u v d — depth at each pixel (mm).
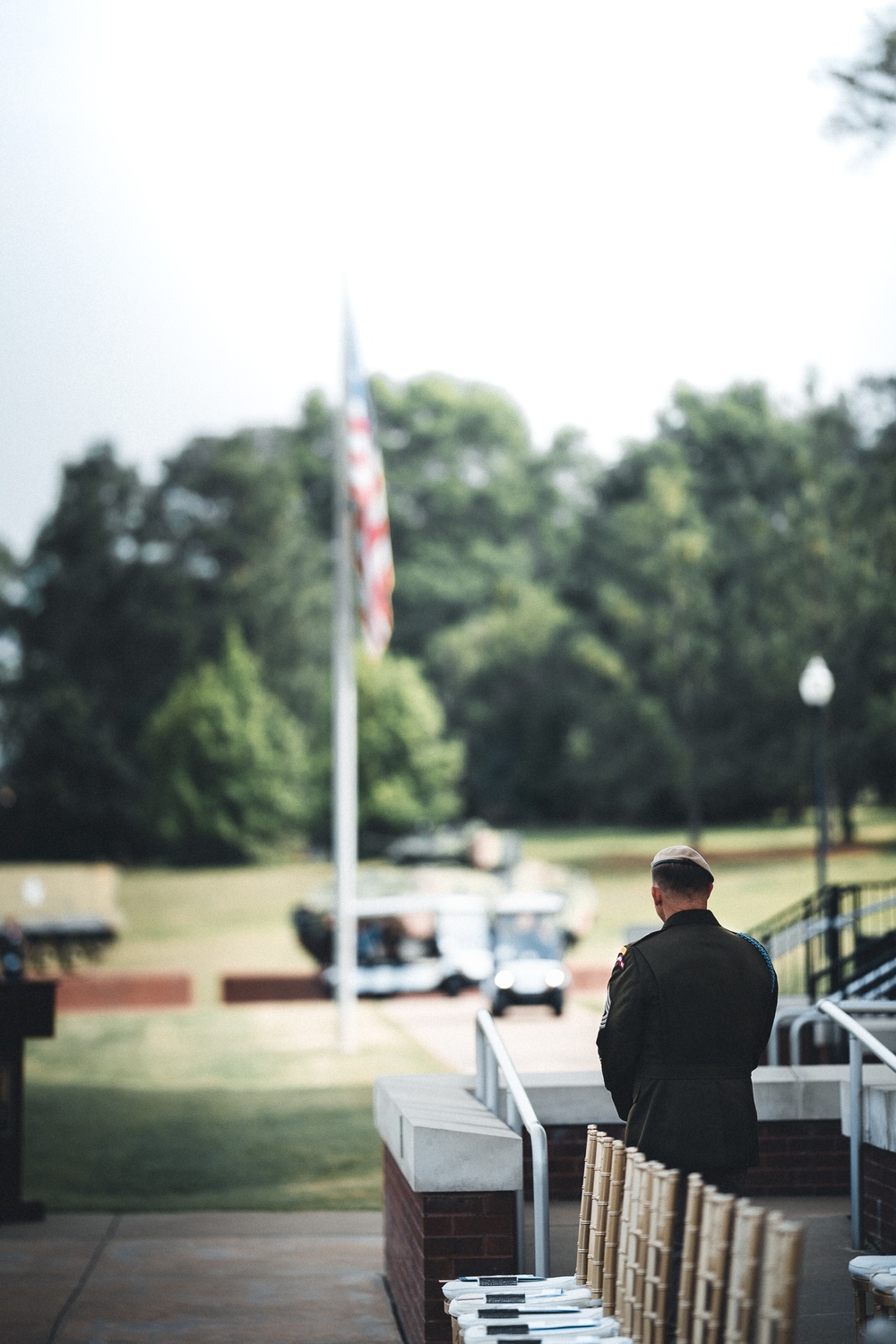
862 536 58031
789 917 46062
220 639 98438
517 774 92625
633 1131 5781
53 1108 19734
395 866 76312
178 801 81875
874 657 56562
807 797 69250
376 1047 26141
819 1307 7391
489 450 114562
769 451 90562
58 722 89438
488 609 105625
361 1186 14031
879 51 19391
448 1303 6711
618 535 72125
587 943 47469
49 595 98750
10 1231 11852
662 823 83062
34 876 66375
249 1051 25906
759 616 62844
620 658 70688
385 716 80250
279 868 80375
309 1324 8695
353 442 23984
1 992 12438
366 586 23359
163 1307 9164
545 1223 6633
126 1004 35031
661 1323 5203
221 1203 13289
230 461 102312
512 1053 22359
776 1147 9594
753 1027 5820
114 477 102938
